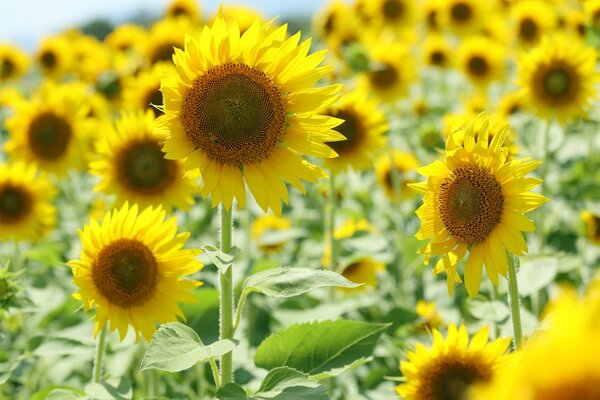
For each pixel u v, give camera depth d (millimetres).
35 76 13281
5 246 7863
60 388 3670
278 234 6168
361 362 3293
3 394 5266
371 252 6035
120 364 4855
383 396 4367
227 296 3037
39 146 7008
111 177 5340
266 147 3029
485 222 2953
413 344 4305
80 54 12195
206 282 4973
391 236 7312
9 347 5484
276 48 3033
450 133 3020
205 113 2986
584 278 5762
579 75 5945
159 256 3596
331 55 10422
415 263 6281
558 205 6883
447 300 5789
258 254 7156
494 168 2965
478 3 11477
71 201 7484
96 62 10141
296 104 3074
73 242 6898
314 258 6969
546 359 953
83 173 9086
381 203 8008
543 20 10234
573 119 6008
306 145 3059
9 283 3992
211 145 2996
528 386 956
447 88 11836
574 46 5988
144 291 3533
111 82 8773
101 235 3533
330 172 5938
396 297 6297
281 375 2670
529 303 5508
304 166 3062
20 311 4238
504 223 2939
